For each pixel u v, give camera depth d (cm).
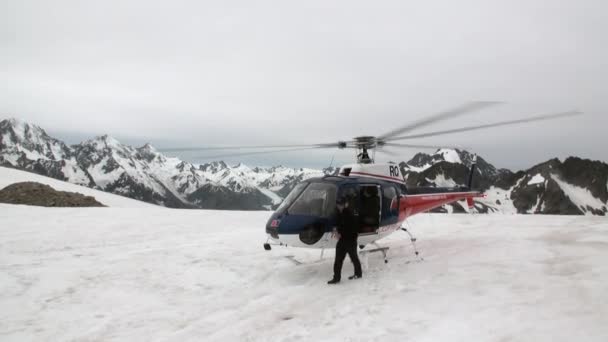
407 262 882
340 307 601
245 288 761
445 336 449
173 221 1691
